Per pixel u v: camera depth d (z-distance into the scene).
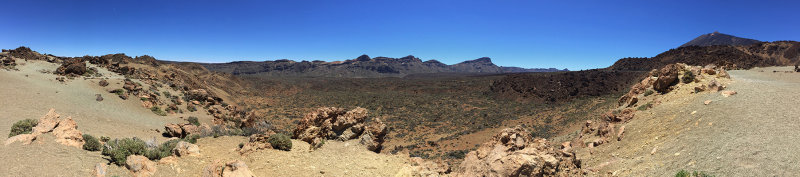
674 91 27.89
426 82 171.25
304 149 23.86
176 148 18.86
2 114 29.33
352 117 27.47
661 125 21.70
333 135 26.58
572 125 48.75
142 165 15.38
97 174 13.75
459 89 138.75
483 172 16.62
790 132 15.30
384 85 171.25
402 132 60.50
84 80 52.66
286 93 127.81
